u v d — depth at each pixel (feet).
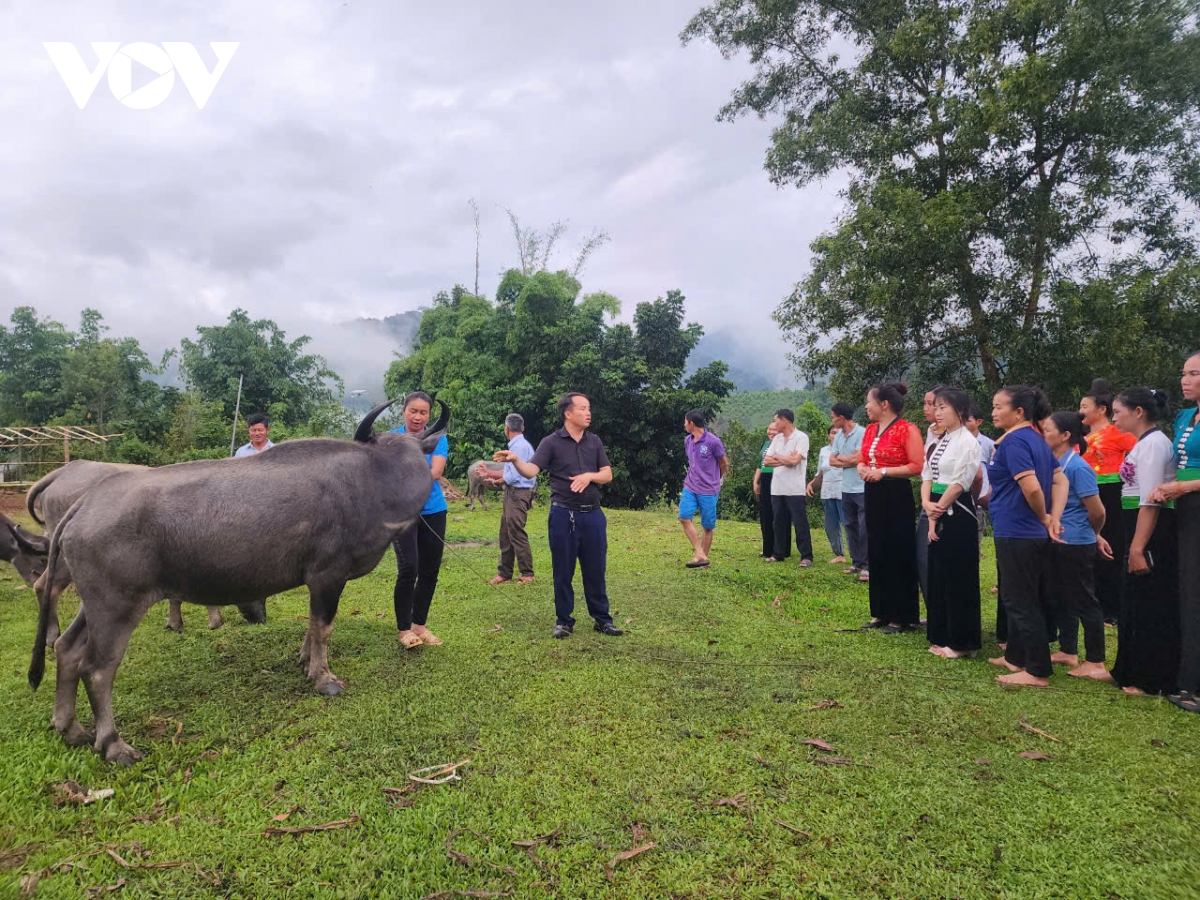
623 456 68.74
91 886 7.72
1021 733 11.48
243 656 15.44
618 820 8.97
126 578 10.95
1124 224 46.52
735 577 24.09
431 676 14.14
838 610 20.15
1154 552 13.23
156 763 10.58
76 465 17.51
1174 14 40.24
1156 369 40.42
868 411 18.19
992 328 46.85
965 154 45.37
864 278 46.60
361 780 10.00
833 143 49.90
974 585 15.57
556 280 71.31
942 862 8.16
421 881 7.87
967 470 15.37
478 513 44.34
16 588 22.66
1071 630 15.35
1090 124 42.55
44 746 11.00
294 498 12.59
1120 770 10.19
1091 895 7.55
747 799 9.43
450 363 75.10
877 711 12.38
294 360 109.70
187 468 12.24
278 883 7.85
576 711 12.35
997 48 45.01
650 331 71.97
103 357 95.66
